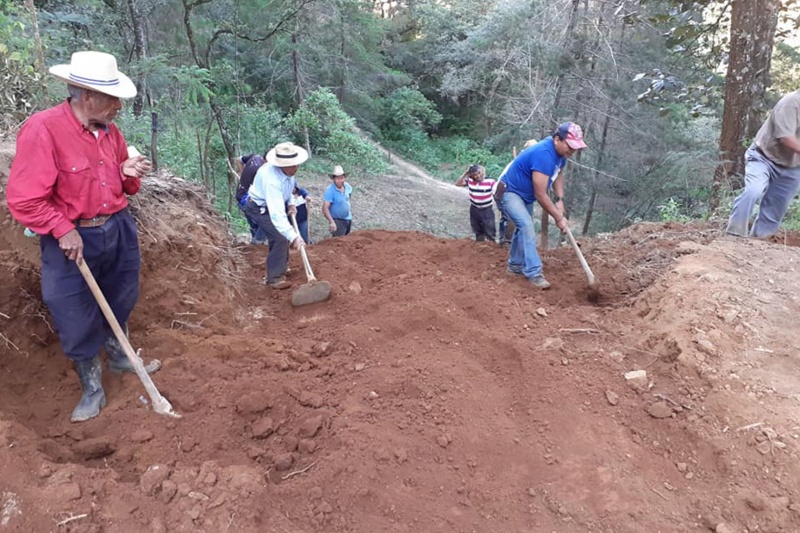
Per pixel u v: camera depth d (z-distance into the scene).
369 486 2.89
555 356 4.01
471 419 3.44
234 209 11.74
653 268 5.21
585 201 18.03
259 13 13.62
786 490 2.87
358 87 26.69
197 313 4.58
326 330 4.72
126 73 10.00
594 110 17.19
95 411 3.37
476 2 33.16
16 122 5.41
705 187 12.48
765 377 3.55
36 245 3.73
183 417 3.33
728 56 7.84
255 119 17.05
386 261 6.45
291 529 2.62
